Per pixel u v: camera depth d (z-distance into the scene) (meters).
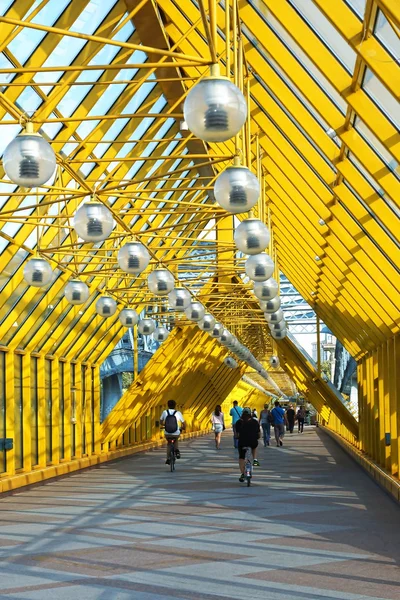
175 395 39.16
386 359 19.80
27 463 20.22
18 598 7.70
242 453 18.70
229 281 28.75
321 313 27.98
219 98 5.65
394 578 8.37
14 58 11.63
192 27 10.52
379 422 21.11
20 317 18.47
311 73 9.91
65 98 13.50
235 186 7.20
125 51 13.64
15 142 6.63
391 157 9.84
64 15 11.74
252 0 9.67
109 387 49.91
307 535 11.19
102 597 7.69
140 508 14.59
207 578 8.48
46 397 22.42
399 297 15.55
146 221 20.34
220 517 13.17
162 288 12.20
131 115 10.15
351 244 15.32
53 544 10.84
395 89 7.54
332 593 7.71
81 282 13.25
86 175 16.42
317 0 7.60
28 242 16.77
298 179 14.74
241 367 48.78
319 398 41.12
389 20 6.54
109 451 28.78
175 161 19.05
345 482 18.92
